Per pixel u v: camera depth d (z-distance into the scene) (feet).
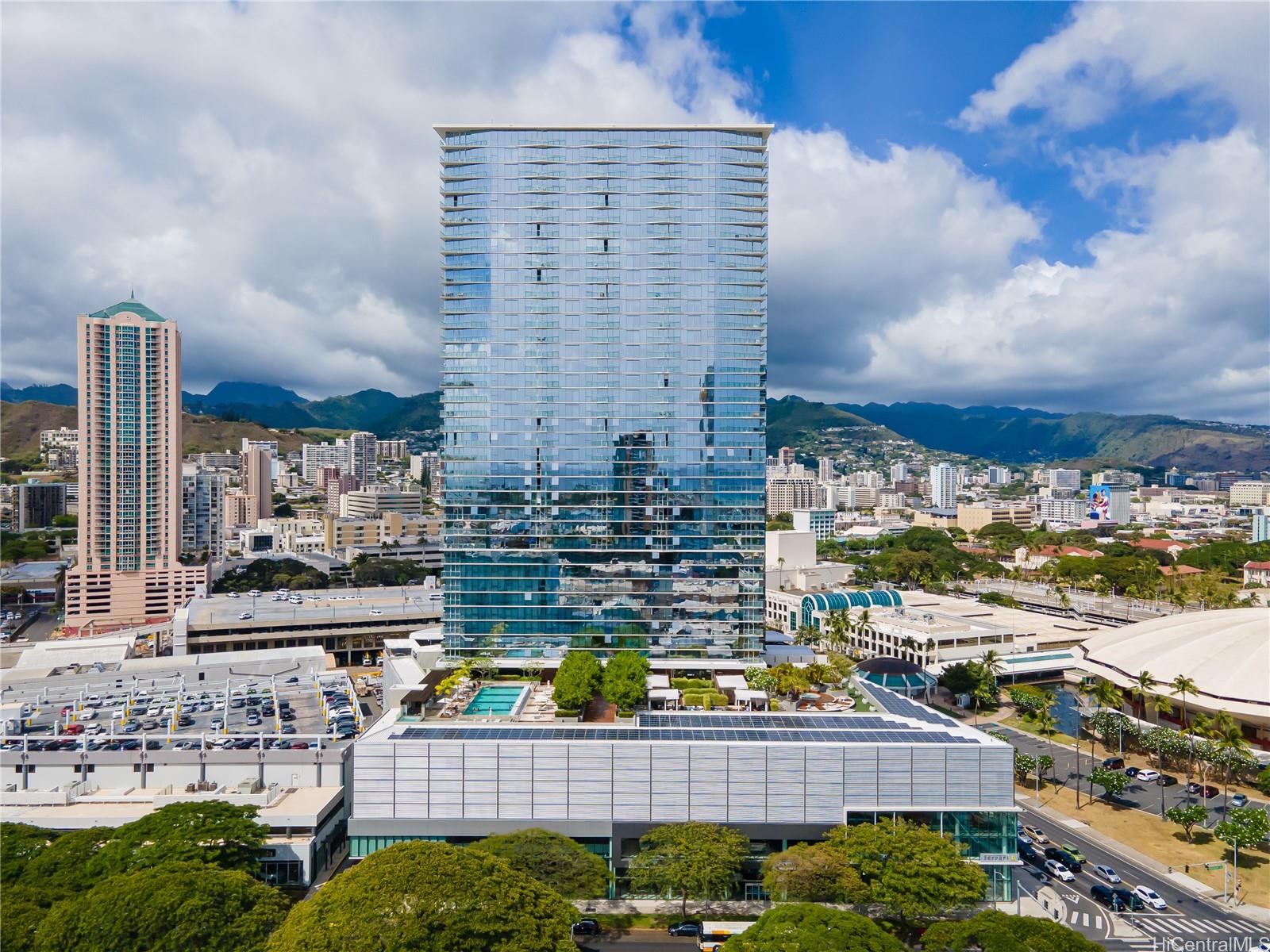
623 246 620.90
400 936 235.40
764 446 614.75
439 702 517.14
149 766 405.39
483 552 613.93
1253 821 386.32
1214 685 556.10
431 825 369.50
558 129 620.90
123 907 248.52
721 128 620.90
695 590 611.47
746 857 358.23
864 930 260.83
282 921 261.44
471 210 621.72
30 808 374.63
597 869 325.01
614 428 613.93
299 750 407.85
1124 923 342.03
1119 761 531.91
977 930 269.03
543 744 369.50
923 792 366.02
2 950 243.60
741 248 621.72
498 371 616.39
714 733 387.75
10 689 551.18
